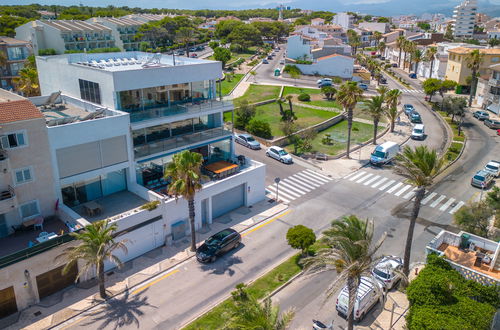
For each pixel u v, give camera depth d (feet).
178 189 88.12
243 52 477.36
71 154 91.20
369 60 398.21
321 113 227.20
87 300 80.23
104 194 102.47
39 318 75.05
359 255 61.36
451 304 71.51
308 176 146.00
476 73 272.31
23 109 83.71
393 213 120.16
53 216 91.50
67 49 365.81
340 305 76.38
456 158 165.48
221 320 74.23
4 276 73.31
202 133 116.06
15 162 82.74
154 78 106.63
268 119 212.84
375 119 176.86
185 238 103.60
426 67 358.84
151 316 75.97
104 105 105.70
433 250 89.25
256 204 123.95
